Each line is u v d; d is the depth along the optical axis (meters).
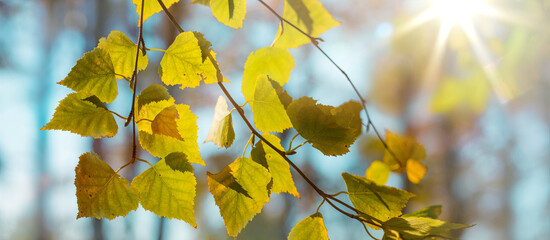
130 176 5.73
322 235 0.71
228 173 0.70
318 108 0.70
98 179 0.67
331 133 0.70
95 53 0.69
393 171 0.87
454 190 5.71
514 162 6.82
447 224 0.68
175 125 0.69
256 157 0.71
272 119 0.71
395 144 0.87
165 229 5.71
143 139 0.70
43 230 10.23
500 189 7.82
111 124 0.68
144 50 0.72
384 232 0.69
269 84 0.71
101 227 7.40
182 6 4.86
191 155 0.70
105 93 0.69
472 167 6.82
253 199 0.70
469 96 1.01
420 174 0.87
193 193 0.68
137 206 0.68
